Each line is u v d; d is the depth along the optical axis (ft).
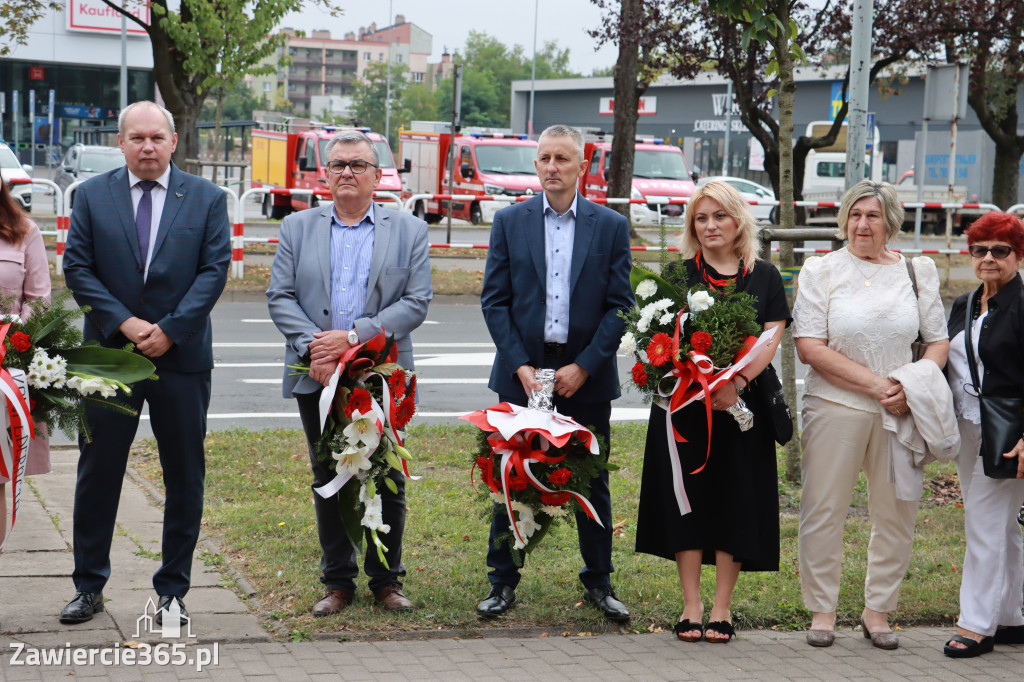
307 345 15.72
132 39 161.68
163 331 15.06
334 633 15.42
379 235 16.46
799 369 39.19
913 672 14.94
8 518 14.99
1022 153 95.20
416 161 104.58
